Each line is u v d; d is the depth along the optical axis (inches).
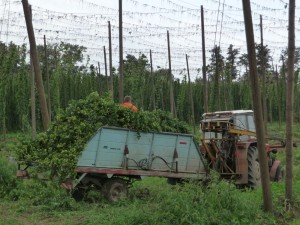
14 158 485.4
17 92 1598.2
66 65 1863.9
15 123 1718.8
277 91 2076.8
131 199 469.4
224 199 384.5
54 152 456.4
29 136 490.6
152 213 357.1
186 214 348.5
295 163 893.2
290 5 450.6
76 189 473.1
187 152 512.7
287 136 454.0
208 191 392.5
